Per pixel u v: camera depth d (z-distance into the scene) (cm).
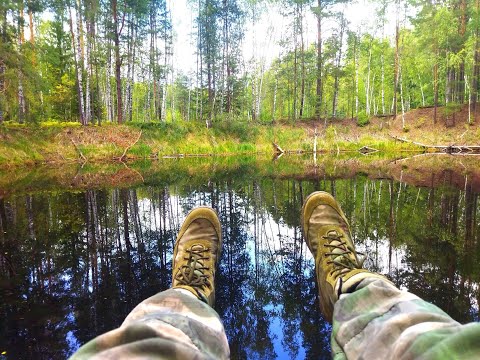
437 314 80
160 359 68
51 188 583
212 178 702
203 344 86
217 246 208
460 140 1744
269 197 475
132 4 1789
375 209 382
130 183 640
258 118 2288
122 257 247
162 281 204
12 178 746
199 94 2902
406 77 2633
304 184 585
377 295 98
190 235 204
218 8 2180
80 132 1376
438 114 1919
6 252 260
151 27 2206
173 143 1573
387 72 2702
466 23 1978
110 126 1477
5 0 1141
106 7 1658
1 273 219
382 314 88
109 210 405
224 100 2412
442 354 60
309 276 210
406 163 1001
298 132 1884
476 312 155
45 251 261
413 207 390
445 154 1424
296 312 163
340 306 105
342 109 3234
